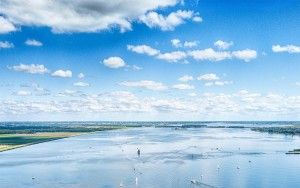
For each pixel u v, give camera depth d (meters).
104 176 135.25
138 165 158.62
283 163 161.88
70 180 129.38
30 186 122.00
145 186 119.06
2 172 146.62
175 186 119.06
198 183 122.88
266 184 121.88
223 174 137.25
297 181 125.69
